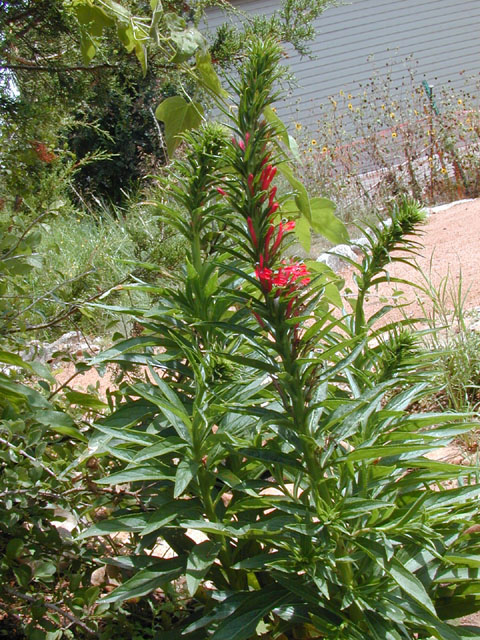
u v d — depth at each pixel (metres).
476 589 1.93
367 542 1.67
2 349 2.56
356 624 1.80
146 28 3.22
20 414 2.29
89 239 6.43
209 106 3.37
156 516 1.85
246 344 2.07
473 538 1.95
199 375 1.82
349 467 1.79
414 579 1.60
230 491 2.27
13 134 3.78
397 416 1.95
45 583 2.22
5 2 3.73
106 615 2.07
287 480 2.16
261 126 1.82
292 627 1.99
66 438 2.65
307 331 1.74
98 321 5.23
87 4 3.28
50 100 4.10
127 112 10.11
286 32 5.12
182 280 2.34
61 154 3.96
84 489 2.24
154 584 1.81
